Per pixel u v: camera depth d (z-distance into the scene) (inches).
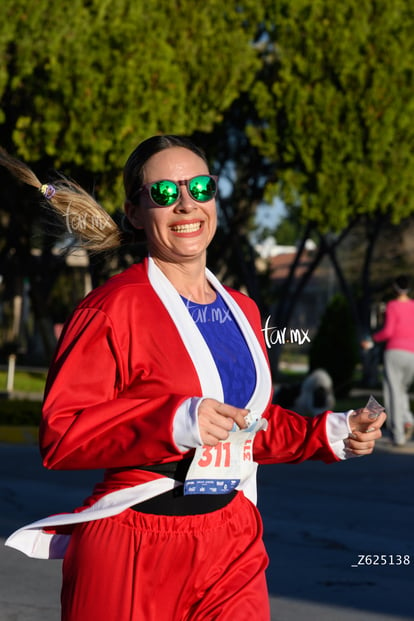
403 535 326.0
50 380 121.3
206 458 122.5
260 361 130.9
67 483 424.5
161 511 122.6
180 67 886.4
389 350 536.1
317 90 896.3
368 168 901.8
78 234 136.9
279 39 906.7
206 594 123.7
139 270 128.9
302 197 922.1
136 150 133.3
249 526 130.3
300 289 1228.5
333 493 409.1
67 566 125.0
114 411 118.6
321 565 284.5
